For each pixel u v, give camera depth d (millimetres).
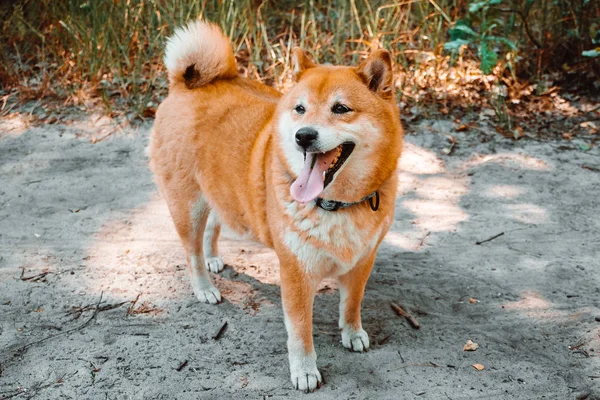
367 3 2600
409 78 2539
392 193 1441
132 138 2297
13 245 1825
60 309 1622
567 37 2607
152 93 2514
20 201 2002
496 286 1685
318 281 1438
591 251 1786
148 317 1608
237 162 1518
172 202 1635
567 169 2117
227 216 1580
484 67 2318
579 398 1409
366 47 2633
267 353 1521
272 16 2967
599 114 2371
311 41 2709
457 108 2430
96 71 2561
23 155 2205
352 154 1377
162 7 2719
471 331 1564
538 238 1840
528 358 1497
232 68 1676
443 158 2193
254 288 1702
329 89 1384
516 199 1999
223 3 2613
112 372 1470
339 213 1389
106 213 1964
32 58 2752
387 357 1506
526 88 2494
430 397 1420
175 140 1604
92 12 2680
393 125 1411
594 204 1967
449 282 1702
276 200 1411
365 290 1683
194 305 1646
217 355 1514
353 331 1532
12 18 2842
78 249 1817
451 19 2777
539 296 1650
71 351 1515
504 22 2752
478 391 1430
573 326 1562
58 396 1421
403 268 1751
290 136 1393
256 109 1559
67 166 2166
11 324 1577
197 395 1426
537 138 2264
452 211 1960
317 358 1510
